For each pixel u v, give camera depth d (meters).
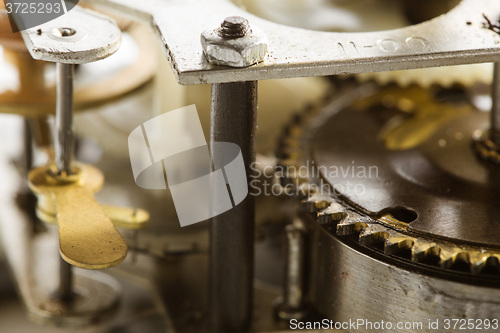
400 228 0.12
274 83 0.17
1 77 0.15
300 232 0.12
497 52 0.12
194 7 0.12
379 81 0.16
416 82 0.16
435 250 0.11
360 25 0.14
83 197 0.12
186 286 0.14
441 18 0.12
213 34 0.11
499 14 0.12
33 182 0.13
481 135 0.13
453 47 0.12
